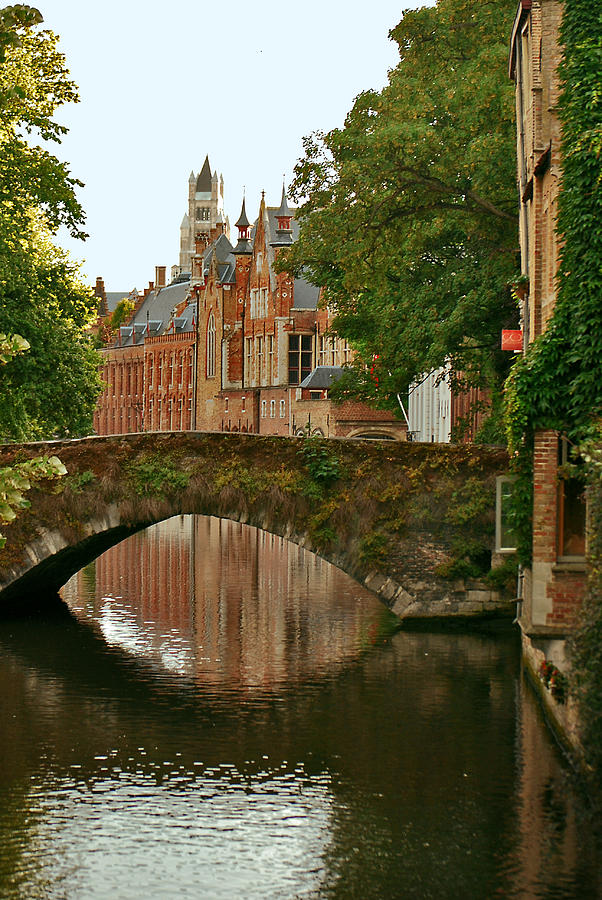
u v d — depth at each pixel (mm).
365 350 51594
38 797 21594
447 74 42812
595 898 17516
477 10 42812
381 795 21562
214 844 19516
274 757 23719
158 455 36281
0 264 45156
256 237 130500
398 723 25875
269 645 34344
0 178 45594
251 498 35656
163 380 166375
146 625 37719
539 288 27422
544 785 21797
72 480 36562
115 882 18172
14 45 15789
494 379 42250
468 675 29938
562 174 23125
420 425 81375
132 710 27188
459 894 17609
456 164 40031
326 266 47312
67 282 49344
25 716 26781
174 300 180875
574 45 22578
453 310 40969
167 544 67062
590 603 18906
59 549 36688
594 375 22609
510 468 29938
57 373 47750
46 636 35812
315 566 55125
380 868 18594
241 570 53156
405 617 35281
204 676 30547
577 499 23484
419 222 43062
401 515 35156
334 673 30516
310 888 17938
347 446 35469
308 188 44938
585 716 19344
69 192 46375
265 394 113938
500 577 35031
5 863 18797
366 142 41531
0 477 16031
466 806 20875
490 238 41469
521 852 18984
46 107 45750
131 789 21969
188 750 24281
